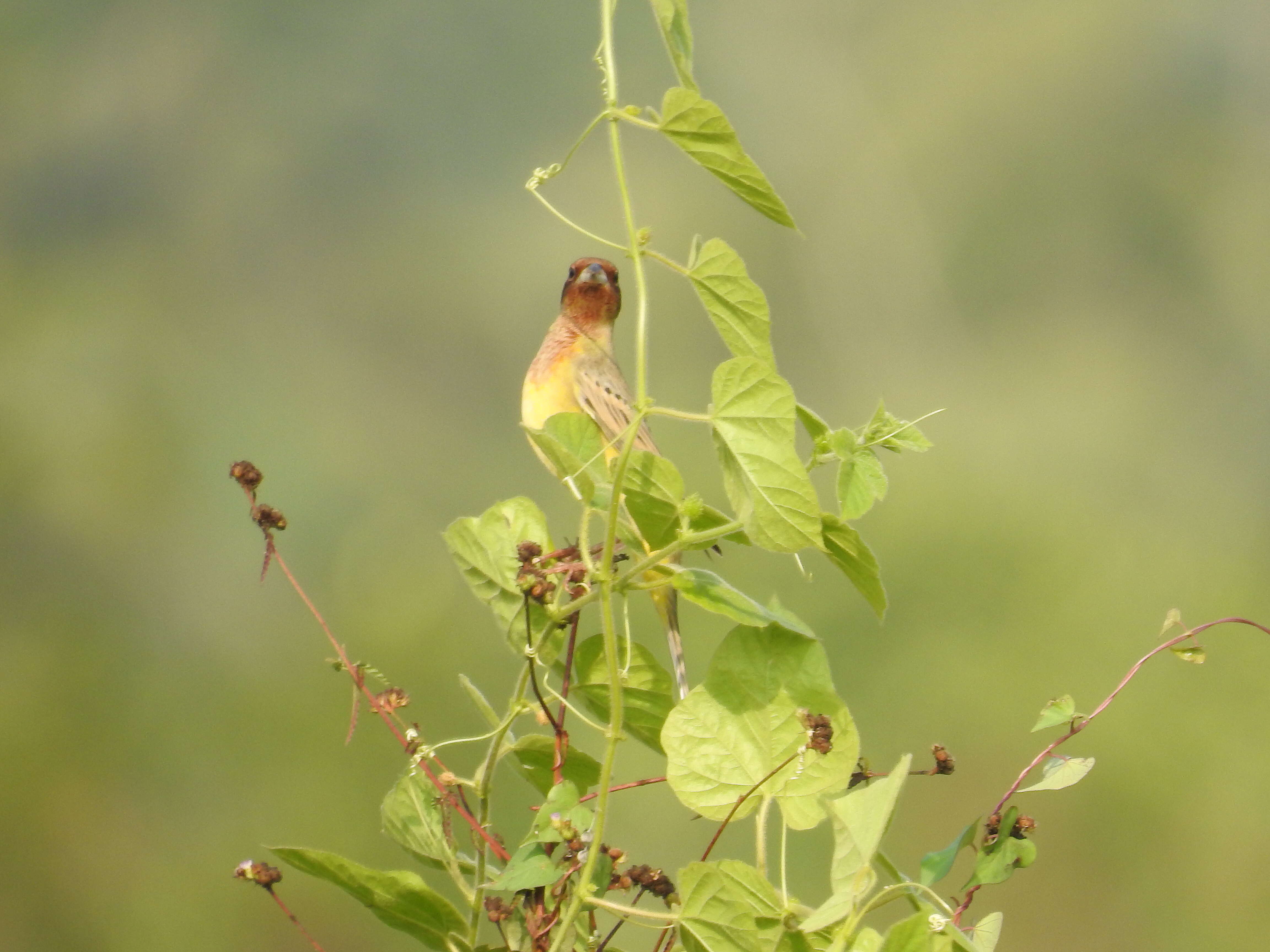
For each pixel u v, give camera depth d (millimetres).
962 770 13734
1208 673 14188
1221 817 13086
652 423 18312
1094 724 13742
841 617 14680
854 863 2820
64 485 17219
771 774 3119
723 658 3193
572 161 23094
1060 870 12961
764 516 2994
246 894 12875
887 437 3305
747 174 3090
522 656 3480
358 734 13578
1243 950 12375
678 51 3105
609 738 2994
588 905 2982
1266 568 16062
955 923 3260
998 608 14945
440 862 3393
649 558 3082
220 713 14344
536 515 3646
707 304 3105
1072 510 17047
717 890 2932
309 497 18109
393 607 14906
